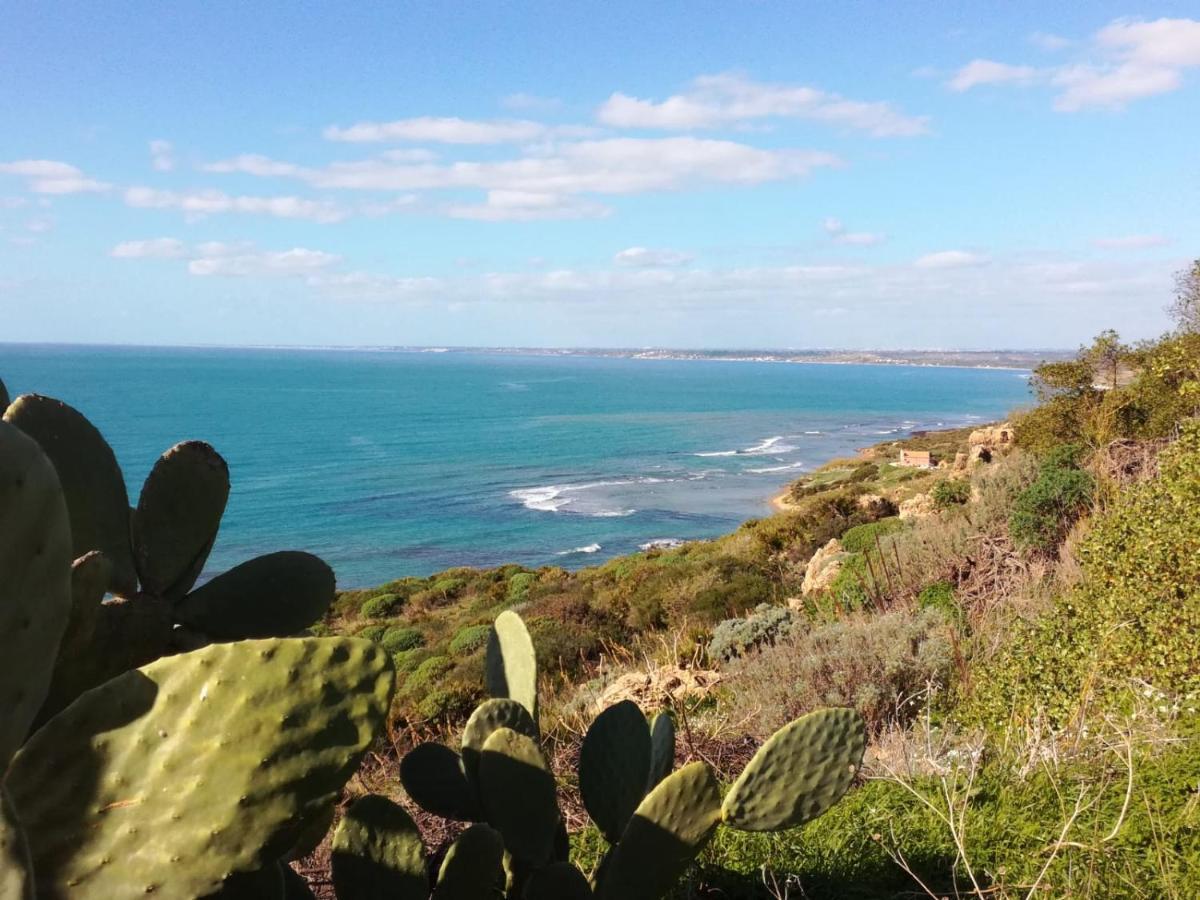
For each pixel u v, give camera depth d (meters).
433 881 1.76
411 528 61.28
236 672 1.12
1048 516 8.72
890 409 160.62
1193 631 4.07
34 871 1.08
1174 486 4.85
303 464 90.75
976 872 2.73
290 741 1.11
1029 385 14.66
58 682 1.34
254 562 1.62
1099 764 3.38
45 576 1.05
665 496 71.38
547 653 11.83
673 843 1.77
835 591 9.72
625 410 155.50
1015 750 3.75
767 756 1.82
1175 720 3.71
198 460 1.57
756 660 6.63
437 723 7.92
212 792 1.09
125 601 1.51
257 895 1.23
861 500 21.03
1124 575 4.71
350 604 37.06
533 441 110.50
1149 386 12.02
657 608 14.66
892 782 3.51
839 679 5.50
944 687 5.58
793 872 2.79
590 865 2.98
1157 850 2.62
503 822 1.74
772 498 68.88
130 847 1.09
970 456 18.98
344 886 1.53
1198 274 13.62
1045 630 4.98
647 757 2.04
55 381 190.88
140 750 1.10
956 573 8.92
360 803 1.55
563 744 4.73
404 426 125.56
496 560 52.22
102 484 1.53
